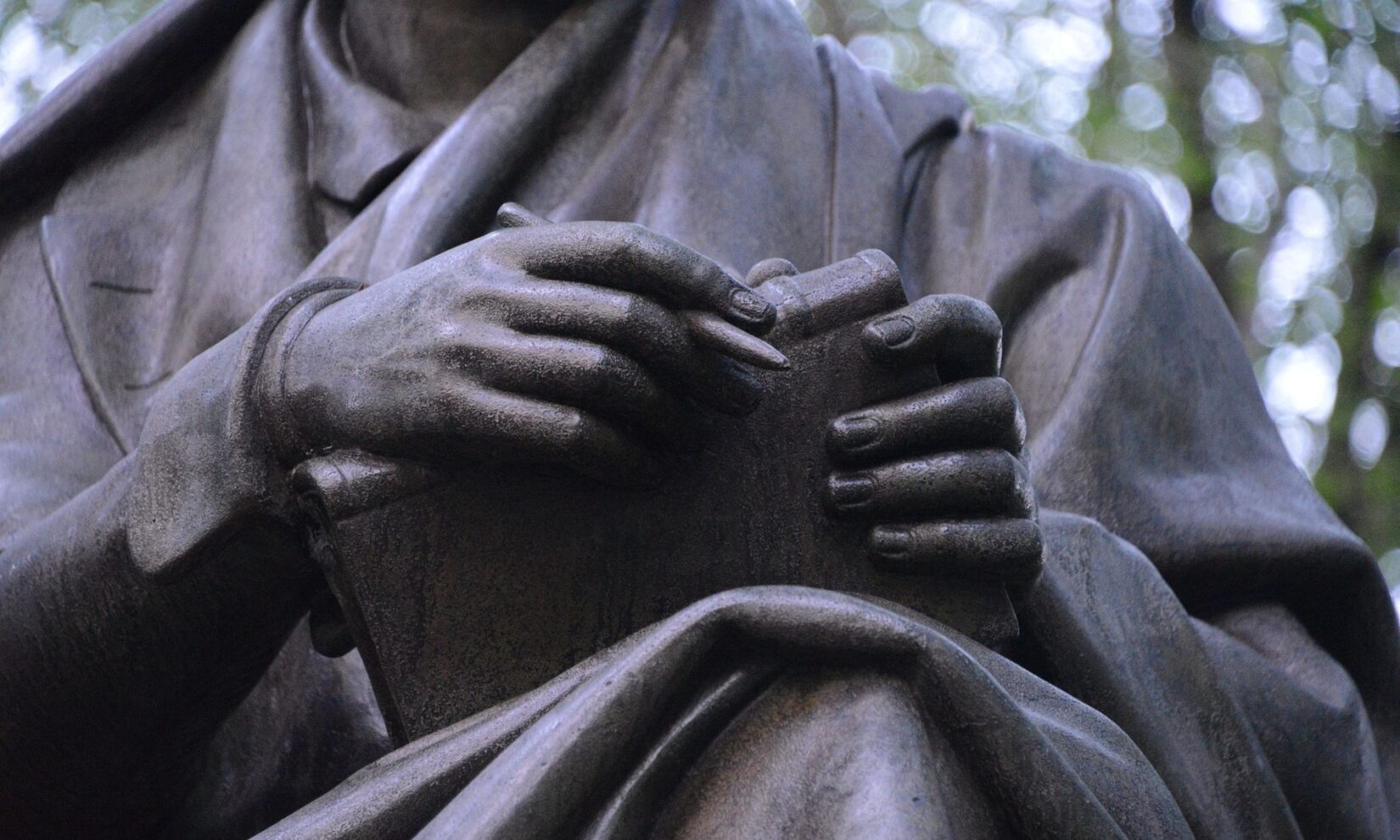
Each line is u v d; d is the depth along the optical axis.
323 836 3.00
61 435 4.19
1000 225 4.42
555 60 4.34
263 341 3.39
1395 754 4.18
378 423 3.20
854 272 3.29
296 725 3.90
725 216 4.21
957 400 3.20
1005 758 2.91
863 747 2.85
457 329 3.14
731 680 2.92
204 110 4.64
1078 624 3.56
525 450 3.09
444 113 4.43
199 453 3.39
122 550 3.49
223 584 3.46
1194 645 3.75
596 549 3.23
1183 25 8.38
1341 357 7.98
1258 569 4.13
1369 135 8.23
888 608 3.12
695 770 2.92
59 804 3.76
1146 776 3.20
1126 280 4.37
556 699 3.05
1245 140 8.20
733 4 4.51
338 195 4.32
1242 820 3.66
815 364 3.24
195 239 4.42
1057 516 3.76
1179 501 4.17
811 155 4.39
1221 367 4.45
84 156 4.64
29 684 3.64
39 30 7.87
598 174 4.26
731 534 3.23
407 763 3.07
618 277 3.09
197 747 3.74
